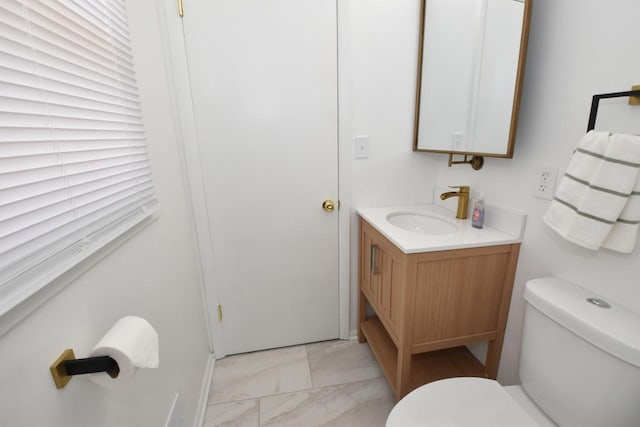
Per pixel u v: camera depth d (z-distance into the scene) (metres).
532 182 1.10
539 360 0.93
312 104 1.49
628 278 0.82
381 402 1.44
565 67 0.95
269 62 1.40
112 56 0.78
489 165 1.32
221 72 1.38
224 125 1.44
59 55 0.56
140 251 0.90
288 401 1.45
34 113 0.49
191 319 1.40
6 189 0.44
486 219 1.34
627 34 0.78
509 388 1.03
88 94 0.66
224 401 1.46
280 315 1.76
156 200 1.05
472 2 1.23
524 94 1.10
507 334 1.28
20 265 0.45
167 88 1.29
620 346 0.70
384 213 1.58
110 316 0.72
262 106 1.45
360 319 1.83
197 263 1.57
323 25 1.40
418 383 1.38
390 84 1.55
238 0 1.32
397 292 1.24
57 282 0.54
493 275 1.21
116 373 0.58
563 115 0.96
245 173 1.51
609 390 0.74
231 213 1.56
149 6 1.13
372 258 1.50
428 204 1.76
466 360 1.52
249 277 1.67
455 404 0.91
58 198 0.54
